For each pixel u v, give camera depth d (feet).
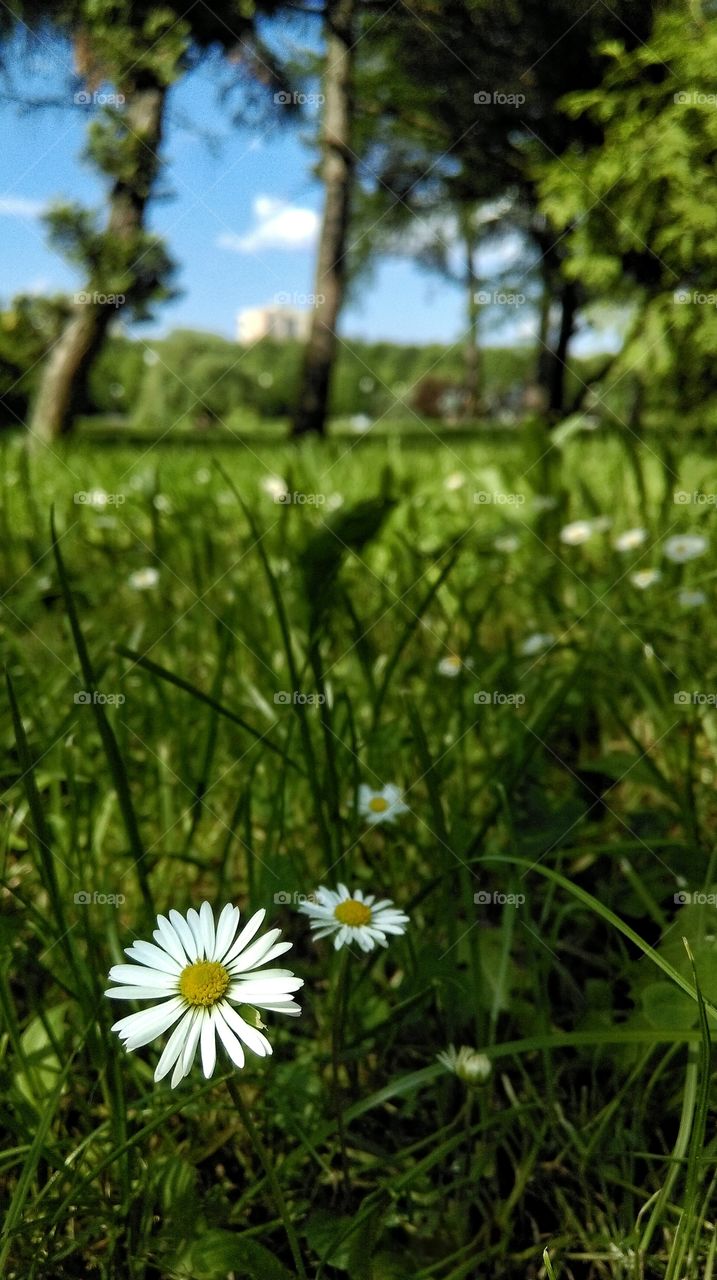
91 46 4.90
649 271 4.15
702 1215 0.64
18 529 2.32
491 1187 0.76
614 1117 0.78
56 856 0.99
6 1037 0.78
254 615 1.60
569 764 1.30
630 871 0.90
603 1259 0.70
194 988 0.50
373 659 1.48
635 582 1.70
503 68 5.27
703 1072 0.57
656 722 1.26
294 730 1.21
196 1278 0.64
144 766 1.24
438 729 1.27
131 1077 0.81
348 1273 0.68
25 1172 0.63
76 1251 0.69
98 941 0.94
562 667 1.44
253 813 1.16
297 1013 0.49
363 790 1.02
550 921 1.03
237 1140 0.79
